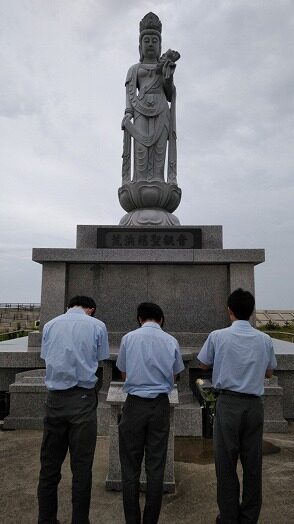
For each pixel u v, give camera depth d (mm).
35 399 7316
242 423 3625
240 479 5121
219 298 9219
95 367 3902
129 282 9281
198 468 5473
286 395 7898
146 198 10688
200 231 9891
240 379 3660
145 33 11750
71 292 9273
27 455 5898
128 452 3758
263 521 4102
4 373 8062
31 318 40312
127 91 11633
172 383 3969
